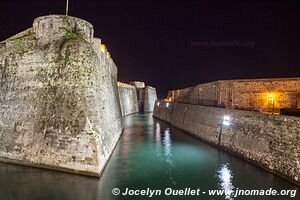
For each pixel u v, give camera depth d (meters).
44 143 18.19
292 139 16.86
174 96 62.94
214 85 36.28
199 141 31.70
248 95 31.75
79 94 18.08
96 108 18.30
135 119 59.94
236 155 23.48
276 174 17.92
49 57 19.66
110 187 16.11
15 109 20.16
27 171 17.53
